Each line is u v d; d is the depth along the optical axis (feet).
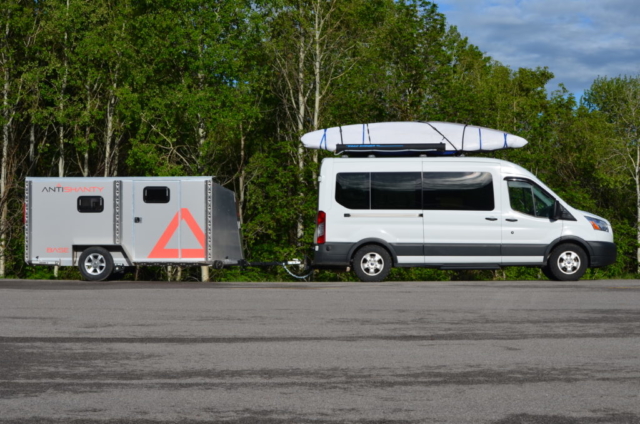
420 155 51.65
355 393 17.70
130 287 43.52
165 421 15.43
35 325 27.94
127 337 25.35
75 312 31.40
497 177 48.73
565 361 21.36
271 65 119.44
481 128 53.06
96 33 110.63
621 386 18.38
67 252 51.72
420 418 15.57
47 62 116.67
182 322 28.58
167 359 21.70
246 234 113.50
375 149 50.55
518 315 30.22
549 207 48.83
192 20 105.60
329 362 21.26
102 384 18.67
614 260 49.19
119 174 131.85
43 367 20.67
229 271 109.40
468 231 48.39
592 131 143.02
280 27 114.42
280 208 113.39
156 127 112.78
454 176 48.70
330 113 118.42
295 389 18.11
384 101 118.21
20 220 113.19
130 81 109.40
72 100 119.34
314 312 31.22
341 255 48.67
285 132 126.11
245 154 131.23
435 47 117.08
